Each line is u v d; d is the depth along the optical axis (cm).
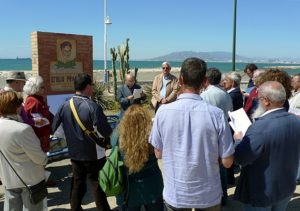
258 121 281
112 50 1484
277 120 277
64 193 548
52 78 759
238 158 281
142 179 345
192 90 266
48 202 514
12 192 344
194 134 258
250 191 290
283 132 276
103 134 419
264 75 396
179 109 263
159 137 275
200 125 257
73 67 806
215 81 462
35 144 331
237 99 562
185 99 265
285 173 283
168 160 268
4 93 333
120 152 345
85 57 835
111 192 355
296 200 503
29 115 475
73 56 805
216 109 261
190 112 260
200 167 259
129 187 348
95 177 431
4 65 13238
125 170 349
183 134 260
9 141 322
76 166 430
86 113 414
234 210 471
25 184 337
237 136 319
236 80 568
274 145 275
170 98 768
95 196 432
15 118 334
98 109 419
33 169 338
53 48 758
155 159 346
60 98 736
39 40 728
